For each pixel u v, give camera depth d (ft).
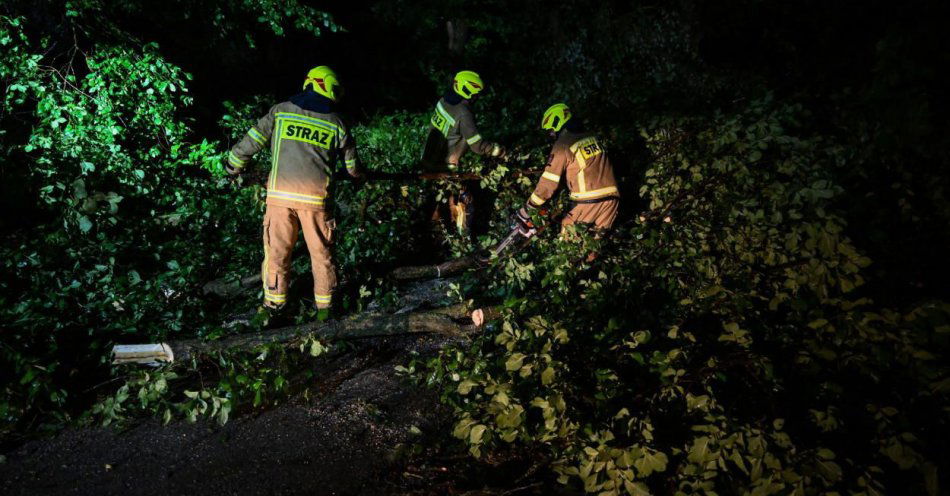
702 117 21.30
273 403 12.89
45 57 23.75
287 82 36.99
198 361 14.08
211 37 30.63
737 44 28.12
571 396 11.28
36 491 10.27
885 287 14.47
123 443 11.57
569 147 17.11
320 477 10.70
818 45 24.59
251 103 31.53
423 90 42.91
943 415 10.48
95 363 13.84
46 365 12.81
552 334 11.82
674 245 16.17
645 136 21.72
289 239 15.37
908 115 16.65
